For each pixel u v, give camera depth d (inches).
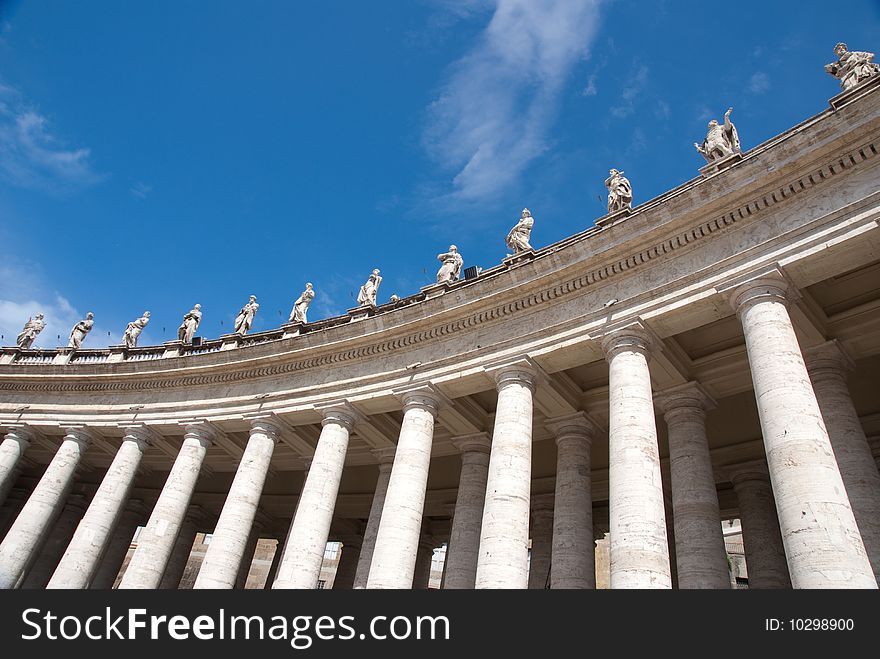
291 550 834.2
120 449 1131.9
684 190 724.7
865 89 610.5
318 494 876.0
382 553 750.5
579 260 767.1
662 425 979.3
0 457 1216.2
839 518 480.4
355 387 951.6
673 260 712.4
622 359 684.7
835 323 721.6
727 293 640.4
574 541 777.6
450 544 881.5
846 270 605.6
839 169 602.9
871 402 856.9
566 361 777.6
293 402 1007.0
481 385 848.3
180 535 1386.6
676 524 718.5
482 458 944.9
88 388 1252.5
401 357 936.3
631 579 553.6
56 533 1428.4
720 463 974.4
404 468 805.9
